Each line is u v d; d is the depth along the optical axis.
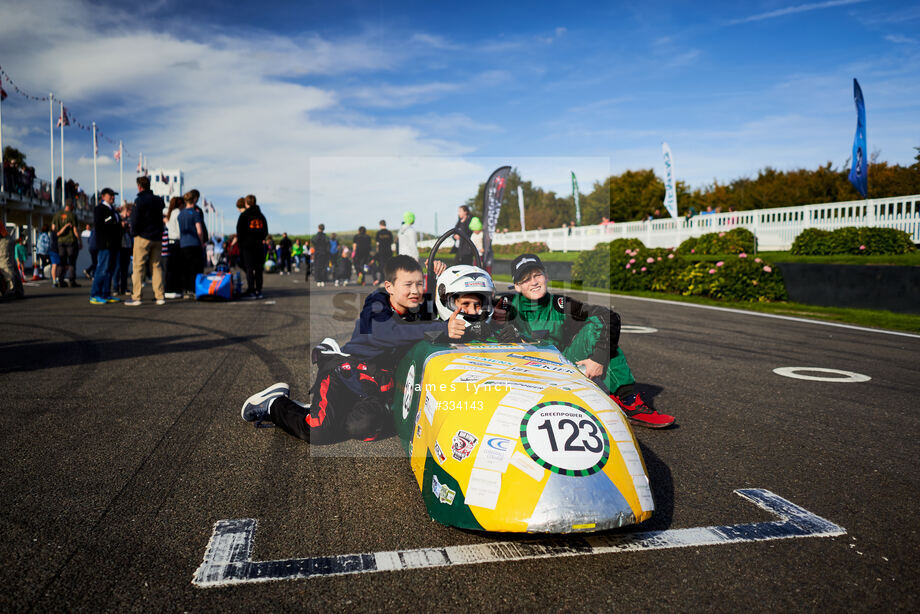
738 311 11.01
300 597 2.12
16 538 2.53
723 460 3.55
